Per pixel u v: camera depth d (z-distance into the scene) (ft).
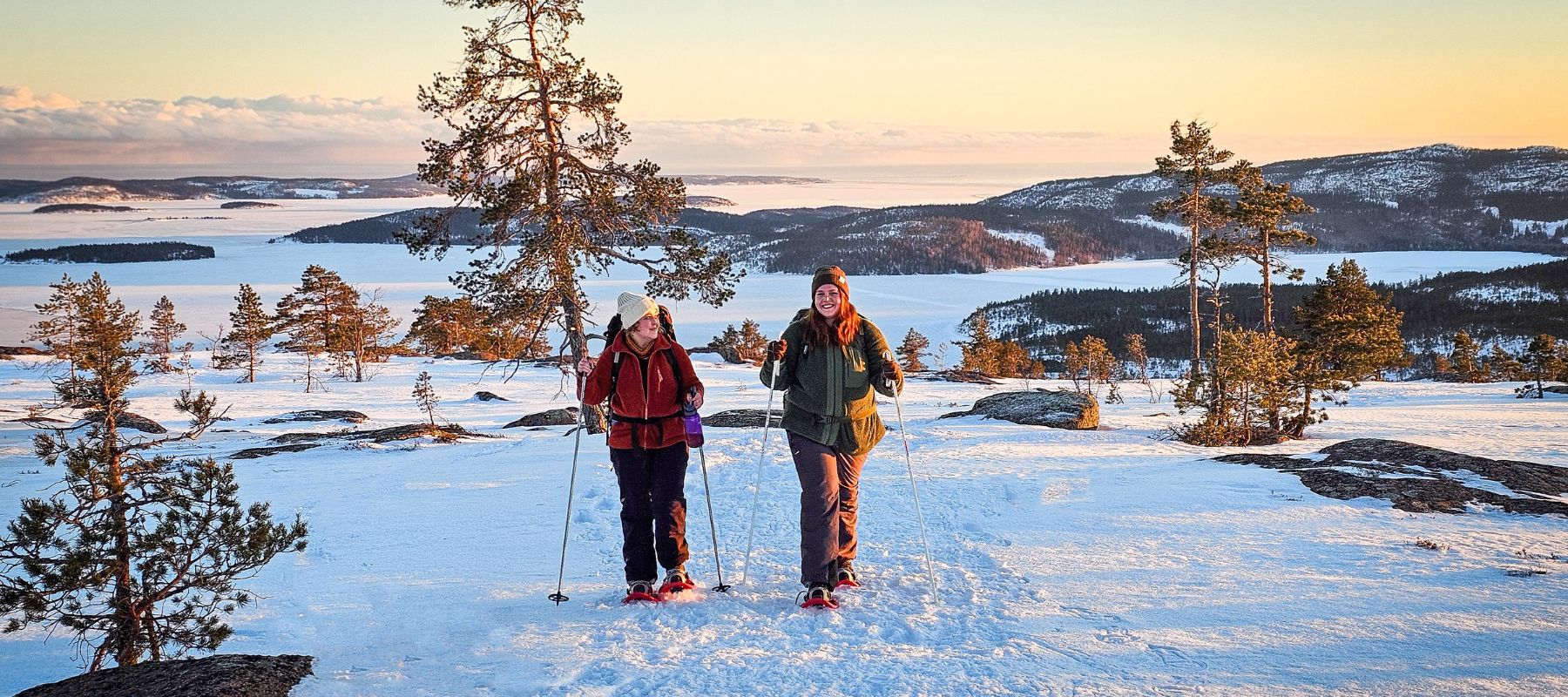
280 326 185.57
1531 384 126.11
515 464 36.24
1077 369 125.18
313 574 18.48
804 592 15.19
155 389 146.51
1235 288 565.53
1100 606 13.57
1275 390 45.68
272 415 110.52
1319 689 10.16
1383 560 15.46
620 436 15.19
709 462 31.17
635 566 15.02
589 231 61.31
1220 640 11.85
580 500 25.67
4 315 469.57
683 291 60.85
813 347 14.94
